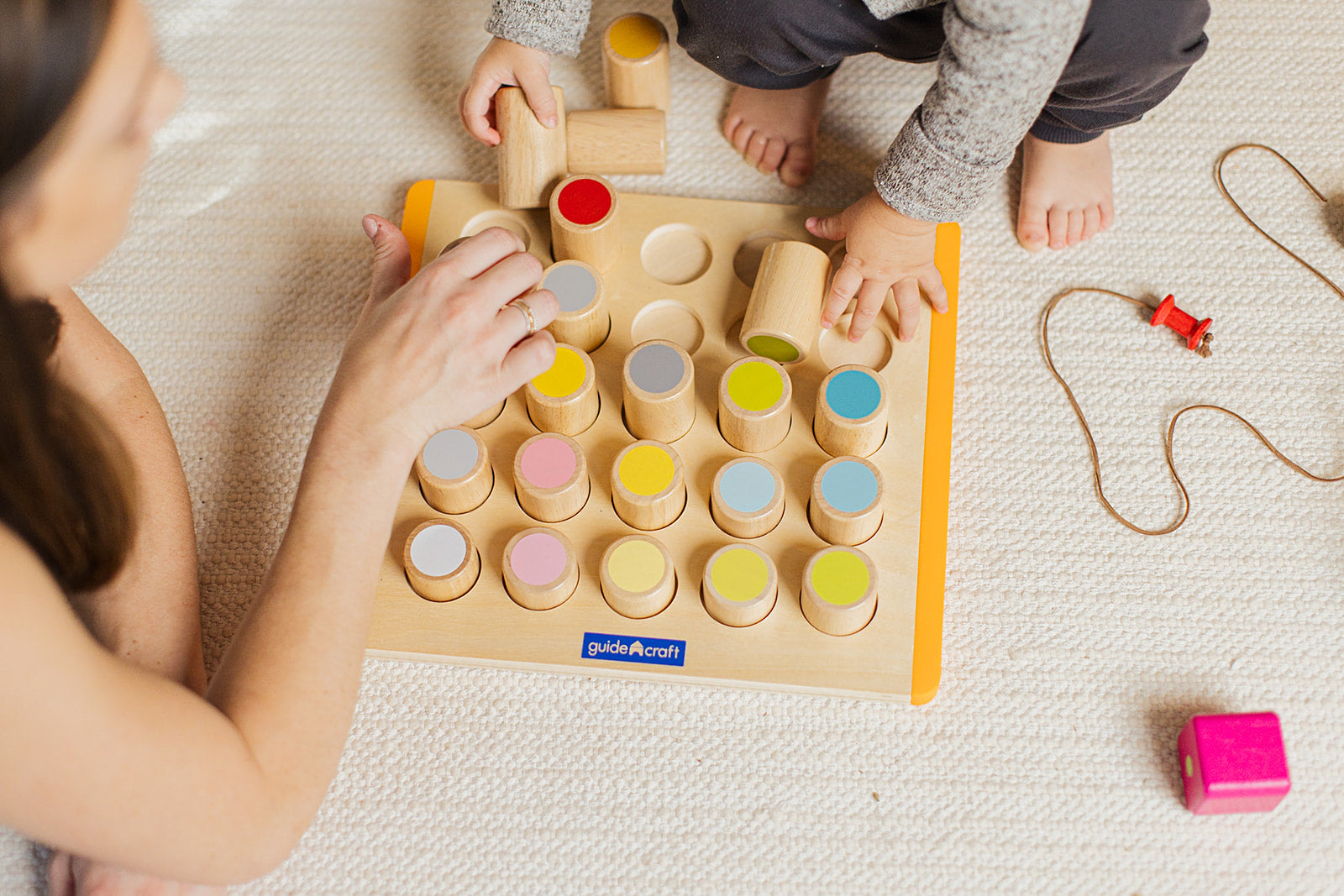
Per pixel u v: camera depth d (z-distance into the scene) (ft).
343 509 2.23
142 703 1.90
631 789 2.79
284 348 3.28
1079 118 3.11
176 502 2.66
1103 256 3.35
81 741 1.79
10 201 1.46
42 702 1.74
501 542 2.86
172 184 3.52
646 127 3.29
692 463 2.92
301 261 3.40
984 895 2.68
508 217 3.30
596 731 2.85
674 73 3.67
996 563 2.99
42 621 1.75
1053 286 3.32
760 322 2.88
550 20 2.95
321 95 3.64
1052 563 2.99
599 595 2.82
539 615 2.81
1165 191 3.42
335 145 3.57
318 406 3.22
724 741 2.83
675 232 3.27
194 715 1.97
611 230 2.99
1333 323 3.24
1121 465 3.09
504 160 3.13
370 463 2.26
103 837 1.88
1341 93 3.53
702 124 3.58
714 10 3.03
